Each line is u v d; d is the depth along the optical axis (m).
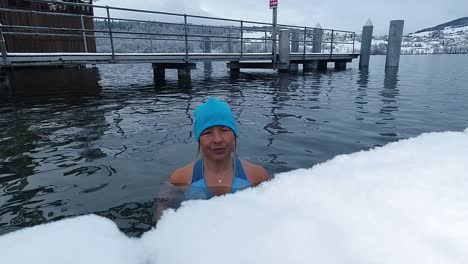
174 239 1.05
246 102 6.49
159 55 9.91
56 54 7.66
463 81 10.81
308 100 6.73
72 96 7.36
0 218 2.11
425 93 7.80
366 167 1.51
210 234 1.04
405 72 15.39
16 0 11.95
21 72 13.76
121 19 8.88
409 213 1.08
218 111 2.11
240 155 3.30
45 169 2.94
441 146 1.77
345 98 7.00
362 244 0.96
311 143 3.71
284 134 4.07
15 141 3.80
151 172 2.88
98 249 1.01
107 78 11.91
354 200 1.19
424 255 0.90
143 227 1.94
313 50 19.31
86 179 2.72
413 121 4.80
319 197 1.24
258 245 0.97
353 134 4.09
